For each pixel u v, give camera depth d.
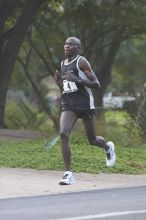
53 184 23.14
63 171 26.09
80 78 22.05
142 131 37.25
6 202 19.59
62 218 17.20
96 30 52.06
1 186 22.52
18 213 17.88
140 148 33.59
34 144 31.98
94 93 58.19
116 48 59.22
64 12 51.44
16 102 64.06
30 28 50.91
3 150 29.86
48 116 54.34
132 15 50.12
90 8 49.75
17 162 26.98
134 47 82.75
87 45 53.06
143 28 52.34
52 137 33.81
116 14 50.31
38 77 76.69
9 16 45.53
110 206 19.06
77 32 52.53
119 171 26.58
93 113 22.58
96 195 20.98
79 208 18.66
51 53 58.38
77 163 26.92
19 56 59.62
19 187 22.38
